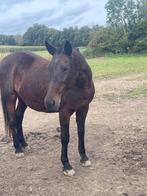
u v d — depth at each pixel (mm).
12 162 2906
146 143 3094
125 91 6145
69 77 2297
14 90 3031
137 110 4484
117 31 20547
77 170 2631
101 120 4059
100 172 2574
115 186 2348
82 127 2676
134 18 20484
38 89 2736
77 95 2461
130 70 10445
